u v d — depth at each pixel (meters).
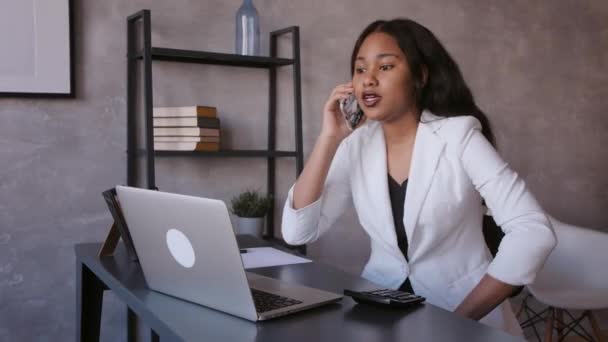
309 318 1.33
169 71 2.88
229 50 3.00
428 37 1.88
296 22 3.16
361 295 1.45
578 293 2.91
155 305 1.43
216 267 1.33
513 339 1.21
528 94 3.80
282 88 3.15
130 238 1.93
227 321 1.31
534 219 1.65
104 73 2.75
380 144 1.92
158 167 2.89
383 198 1.87
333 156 2.02
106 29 2.74
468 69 3.61
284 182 3.20
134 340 2.89
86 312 2.13
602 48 4.02
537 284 2.95
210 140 2.70
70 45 2.65
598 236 3.01
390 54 1.81
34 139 2.65
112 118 2.78
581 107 3.97
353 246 3.37
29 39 2.59
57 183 2.70
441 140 1.81
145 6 2.81
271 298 1.44
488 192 1.74
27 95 2.59
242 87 3.06
